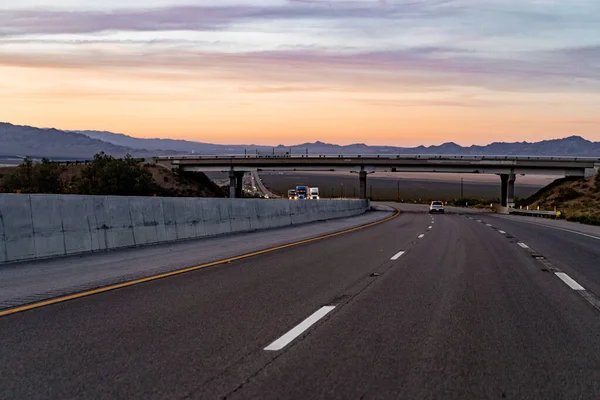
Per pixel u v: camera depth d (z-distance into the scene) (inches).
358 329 291.3
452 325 302.2
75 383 207.6
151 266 531.5
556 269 543.5
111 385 205.6
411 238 941.2
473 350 254.7
